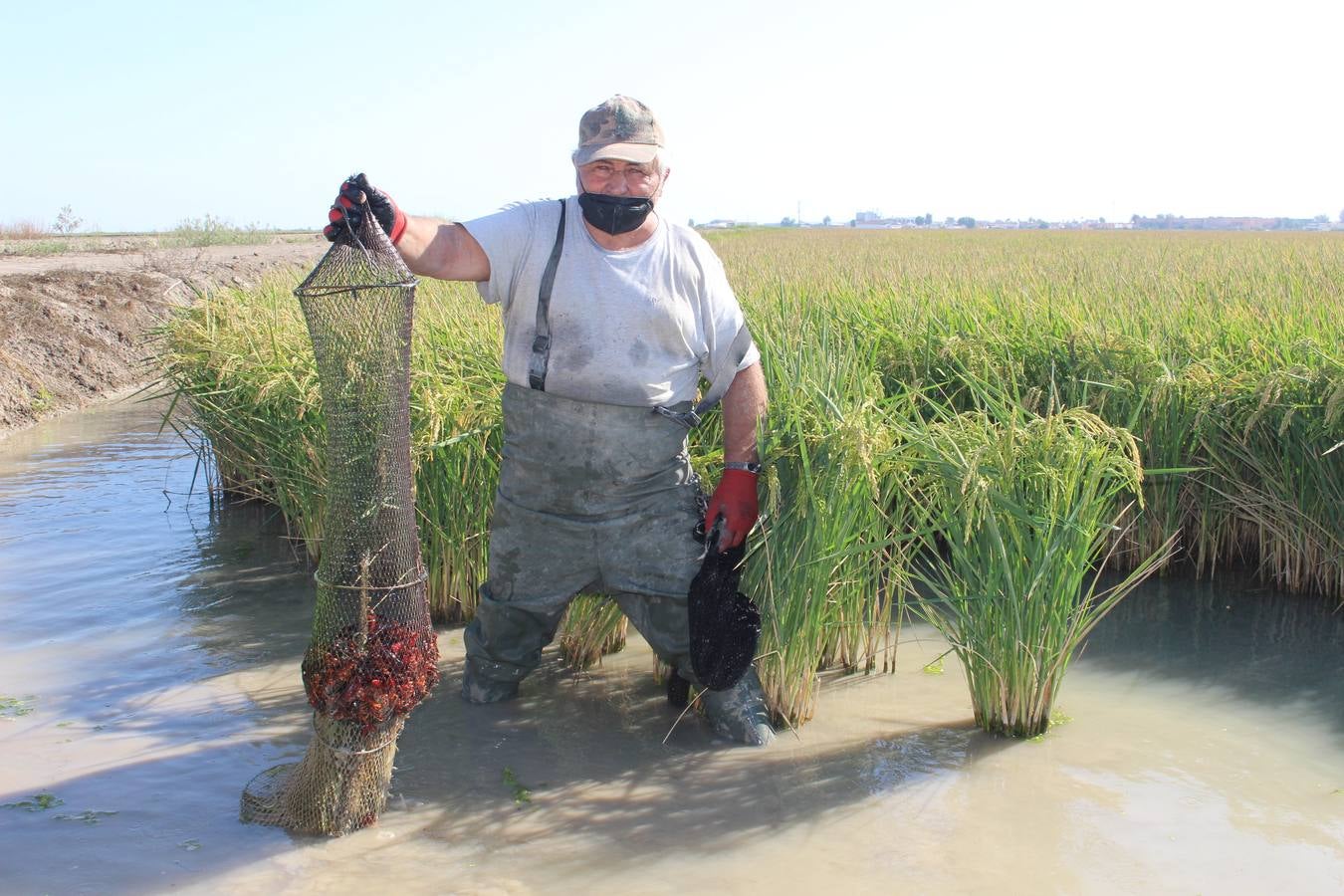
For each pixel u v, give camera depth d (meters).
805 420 4.60
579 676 5.25
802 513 4.45
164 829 3.82
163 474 9.43
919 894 3.43
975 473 4.19
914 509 4.96
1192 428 6.49
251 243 39.69
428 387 5.79
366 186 3.64
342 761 3.74
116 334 15.59
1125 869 3.57
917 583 6.59
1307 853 3.66
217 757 4.40
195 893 3.43
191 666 5.35
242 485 8.18
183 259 23.83
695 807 3.99
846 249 27.62
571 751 4.45
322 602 3.76
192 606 6.20
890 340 7.48
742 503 4.34
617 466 4.29
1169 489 6.53
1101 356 6.88
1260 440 6.40
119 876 3.51
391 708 3.70
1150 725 4.71
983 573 4.50
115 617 6.01
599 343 4.09
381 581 3.76
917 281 12.23
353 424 3.69
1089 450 4.42
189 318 8.49
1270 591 6.46
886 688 5.14
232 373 7.41
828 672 5.36
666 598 4.45
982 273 14.36
